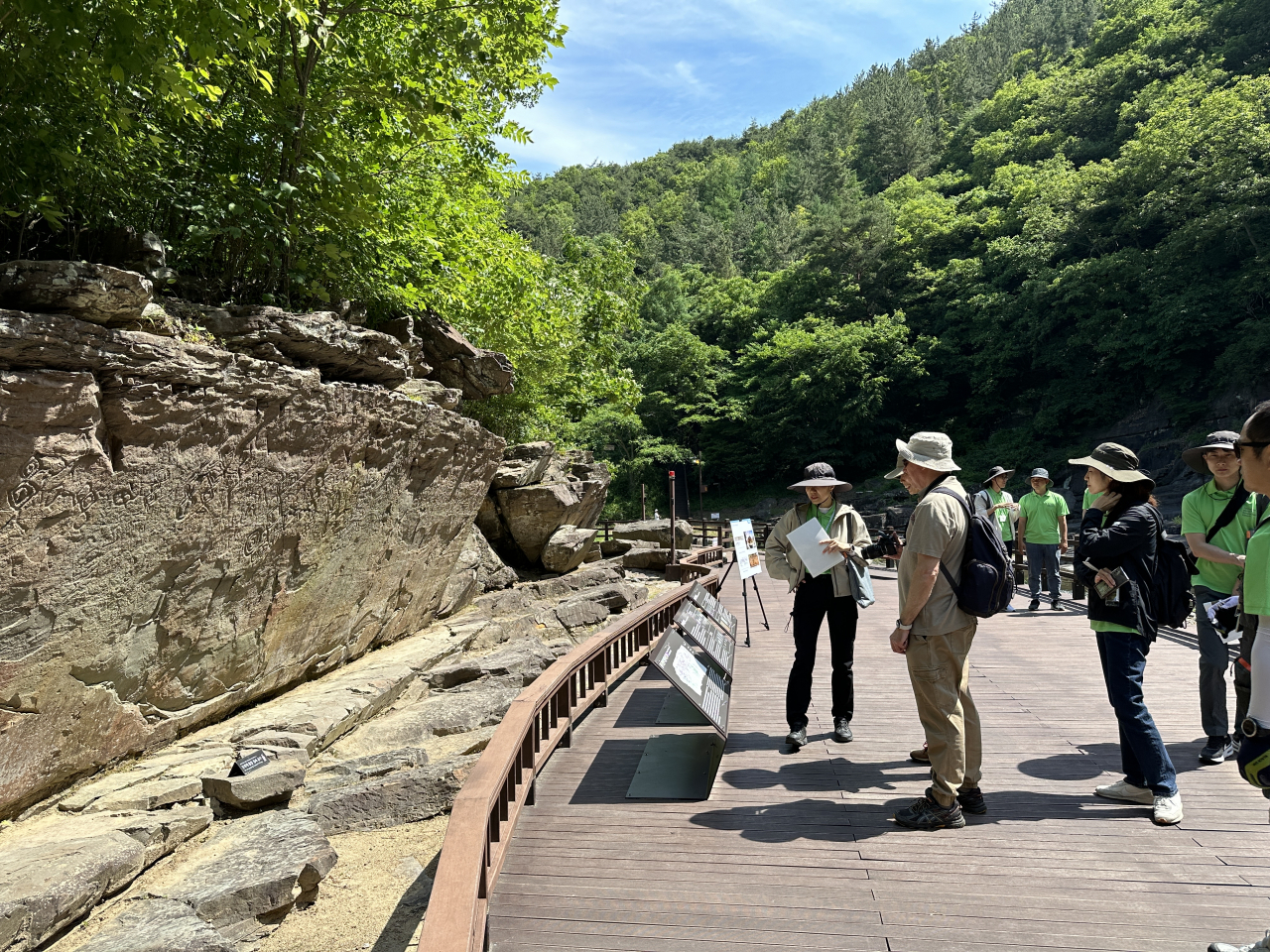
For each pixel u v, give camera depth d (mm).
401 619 9469
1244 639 2666
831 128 116438
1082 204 46969
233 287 6426
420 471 8594
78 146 4828
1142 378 44000
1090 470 3791
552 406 20297
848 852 3381
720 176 125062
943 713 3514
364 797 5004
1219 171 39312
